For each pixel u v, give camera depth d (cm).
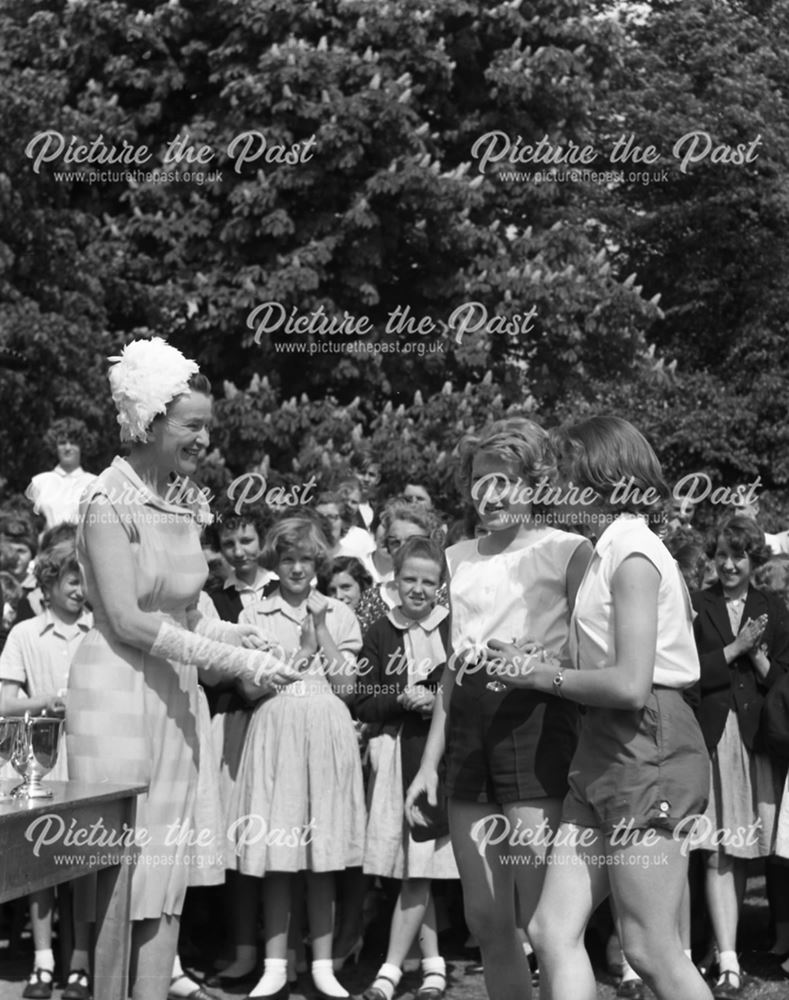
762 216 2145
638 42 2250
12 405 1467
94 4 1625
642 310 1619
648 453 417
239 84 1559
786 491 2023
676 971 384
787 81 2212
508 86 1630
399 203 1564
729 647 654
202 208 1587
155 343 429
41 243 1529
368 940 703
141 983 427
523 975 457
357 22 1617
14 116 1500
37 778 396
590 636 402
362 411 1616
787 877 680
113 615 413
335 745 623
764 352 2123
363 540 870
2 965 644
